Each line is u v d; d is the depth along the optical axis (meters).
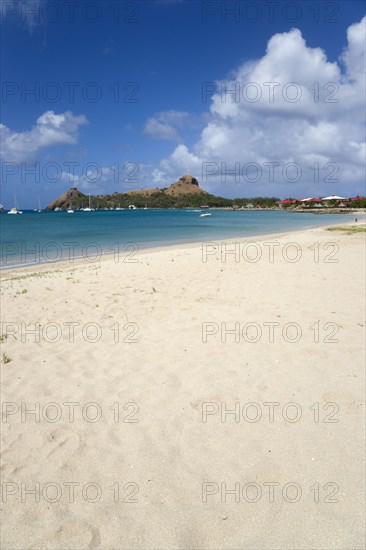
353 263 13.42
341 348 6.09
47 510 3.20
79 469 3.65
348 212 87.50
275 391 4.92
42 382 5.33
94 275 12.75
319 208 110.44
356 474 3.50
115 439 4.07
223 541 2.90
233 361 5.81
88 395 4.97
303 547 2.84
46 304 9.17
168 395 4.91
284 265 13.40
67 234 35.91
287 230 37.94
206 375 5.41
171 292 10.04
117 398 4.88
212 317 7.88
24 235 34.56
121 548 2.85
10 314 8.41
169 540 2.91
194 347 6.38
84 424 4.34
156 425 4.29
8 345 6.66
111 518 3.12
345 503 3.20
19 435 4.15
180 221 64.06
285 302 8.66
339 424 4.21
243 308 8.37
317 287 9.90
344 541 2.87
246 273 12.16
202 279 11.52
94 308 8.78
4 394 5.02
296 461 3.69
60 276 12.86
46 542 2.90
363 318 7.41
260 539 2.91
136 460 3.75
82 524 3.06
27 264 17.92
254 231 37.75
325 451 3.80
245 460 3.72
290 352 6.04
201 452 3.85
